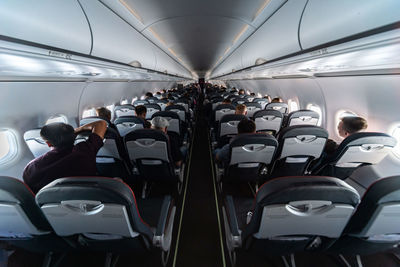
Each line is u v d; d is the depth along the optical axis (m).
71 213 1.18
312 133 2.44
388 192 1.06
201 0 3.22
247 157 2.51
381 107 2.87
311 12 2.12
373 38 1.37
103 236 1.50
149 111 5.59
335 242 1.56
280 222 1.19
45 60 1.73
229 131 3.93
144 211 2.23
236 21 4.18
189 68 21.42
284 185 1.07
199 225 2.72
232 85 23.72
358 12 1.46
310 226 1.22
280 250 1.62
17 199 1.15
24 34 1.44
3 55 1.36
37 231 1.38
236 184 3.72
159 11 3.60
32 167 1.65
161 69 7.27
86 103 4.61
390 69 2.29
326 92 4.29
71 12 2.00
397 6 1.16
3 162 2.67
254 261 2.16
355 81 3.11
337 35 1.74
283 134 2.50
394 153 2.77
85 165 1.73
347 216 1.13
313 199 1.08
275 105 5.49
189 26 4.62
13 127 2.67
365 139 2.13
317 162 3.24
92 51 2.46
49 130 1.61
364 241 1.43
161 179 3.25
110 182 1.12
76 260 2.19
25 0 1.42
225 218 2.03
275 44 3.27
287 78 5.80
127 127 3.59
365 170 3.28
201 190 3.59
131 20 3.67
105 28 2.76
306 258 2.18
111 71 3.44
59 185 1.11
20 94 2.63
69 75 2.96
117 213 1.17
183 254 2.27
